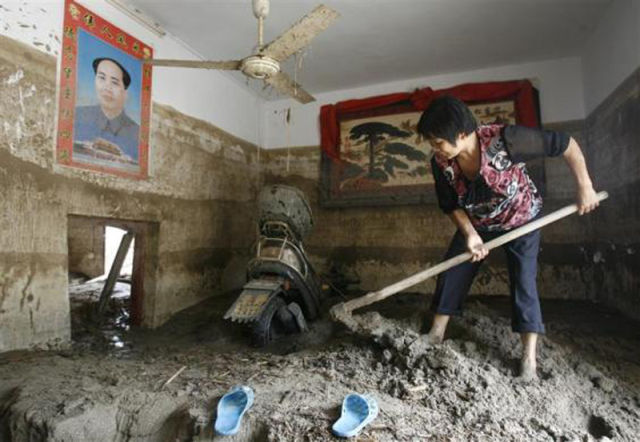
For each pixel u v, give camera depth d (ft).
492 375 7.04
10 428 5.98
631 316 11.09
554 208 14.65
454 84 16.35
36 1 9.09
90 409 6.08
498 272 15.19
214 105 15.61
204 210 14.84
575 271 14.29
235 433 5.48
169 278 12.95
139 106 11.93
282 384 7.00
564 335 9.56
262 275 11.40
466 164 6.83
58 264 9.39
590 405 6.57
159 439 5.89
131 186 11.55
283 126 18.97
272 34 13.38
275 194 11.84
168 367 8.17
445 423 5.78
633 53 10.53
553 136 6.48
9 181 8.41
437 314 8.33
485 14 12.30
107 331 11.76
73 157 9.85
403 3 11.76
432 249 16.20
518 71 15.56
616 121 11.70
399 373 7.35
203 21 12.63
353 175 17.37
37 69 9.07
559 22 12.73
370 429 5.45
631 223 10.90
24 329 8.63
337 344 9.14
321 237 17.83
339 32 13.32
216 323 12.30
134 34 11.89
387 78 16.92
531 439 5.44
